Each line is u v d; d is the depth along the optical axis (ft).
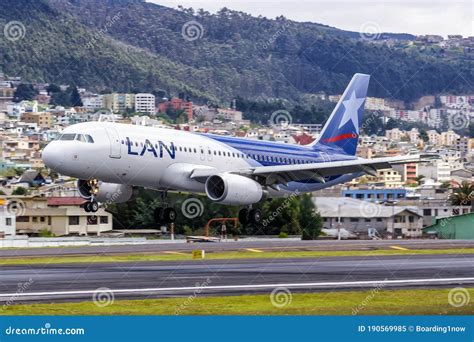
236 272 224.33
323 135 376.48
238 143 336.90
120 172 294.05
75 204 510.58
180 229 479.82
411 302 181.27
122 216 513.45
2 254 272.72
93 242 375.25
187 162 312.29
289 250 290.76
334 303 179.83
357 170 326.03
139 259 256.73
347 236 527.40
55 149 280.72
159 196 500.33
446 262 251.39
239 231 490.49
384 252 283.79
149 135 302.66
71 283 201.46
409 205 629.51
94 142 285.23
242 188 309.63
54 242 364.99
